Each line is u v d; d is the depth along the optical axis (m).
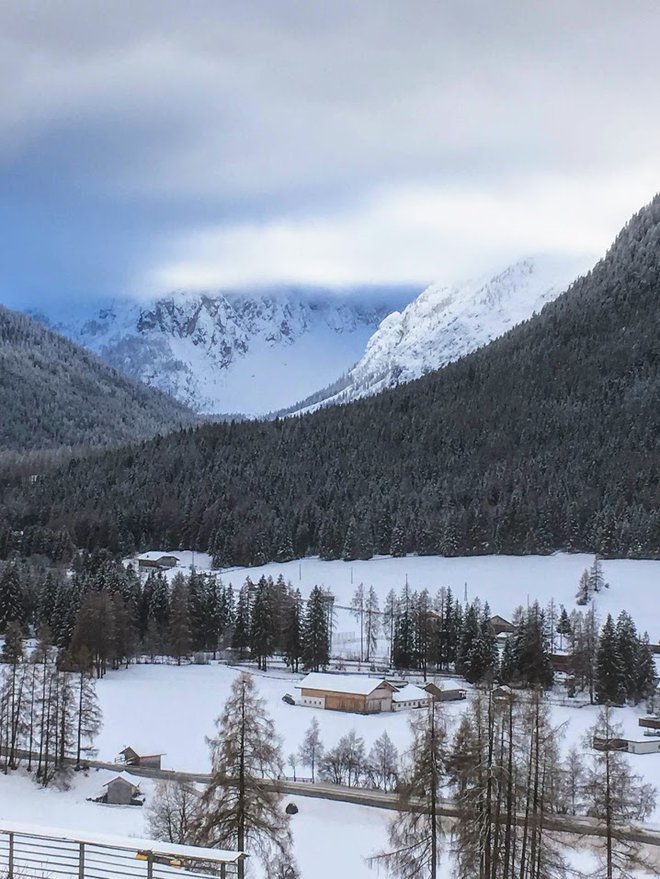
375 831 75.25
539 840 50.62
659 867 63.06
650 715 134.88
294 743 112.69
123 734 112.25
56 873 35.81
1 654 139.00
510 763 49.72
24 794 86.69
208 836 47.75
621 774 53.06
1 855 36.72
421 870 53.44
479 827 49.25
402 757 89.62
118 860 41.81
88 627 145.00
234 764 48.66
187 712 124.62
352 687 134.88
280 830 50.06
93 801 85.44
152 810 76.56
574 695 151.25
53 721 96.31
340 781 94.12
